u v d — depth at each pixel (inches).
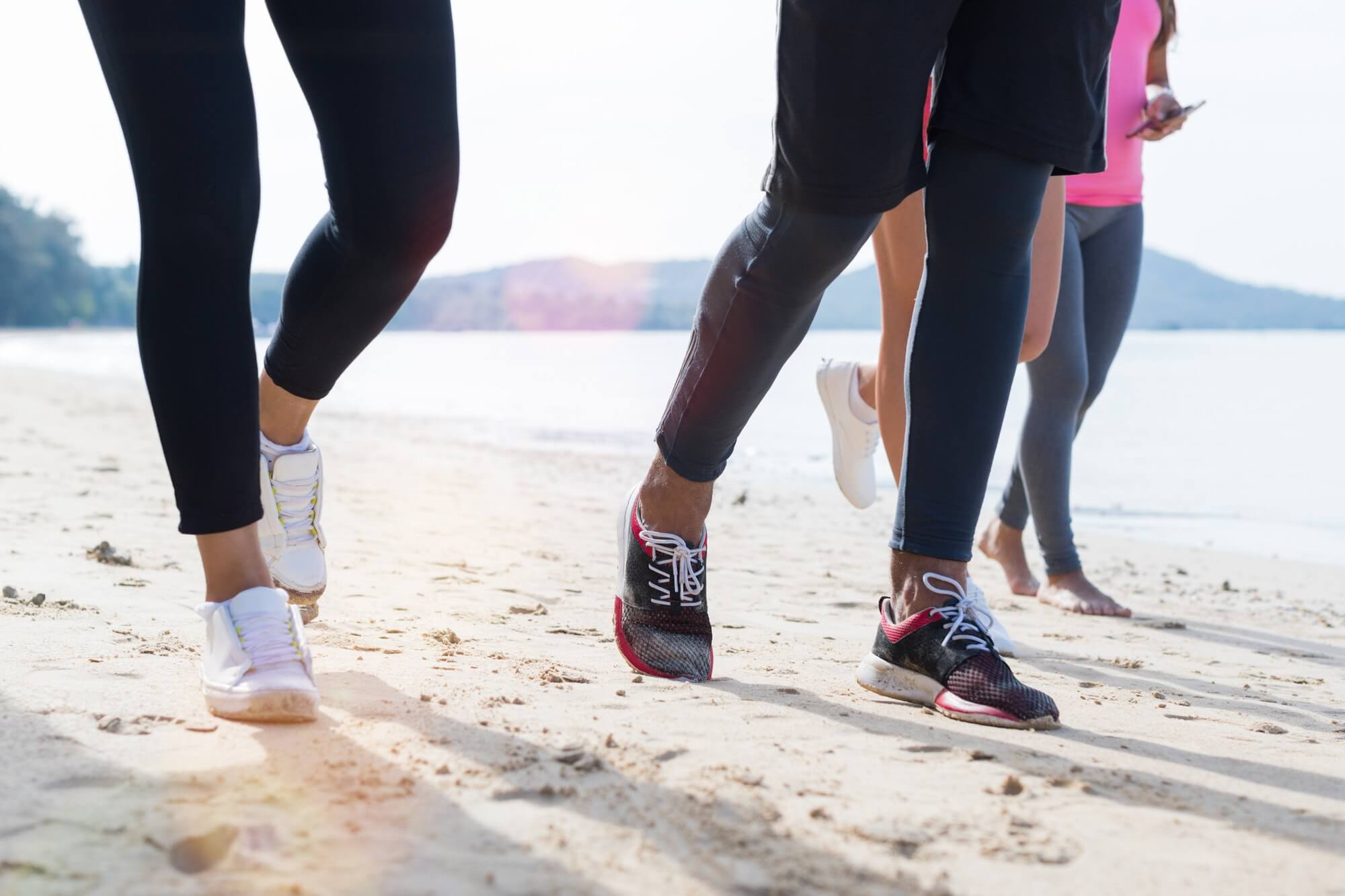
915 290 93.4
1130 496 332.5
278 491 78.2
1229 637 125.2
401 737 55.4
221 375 59.8
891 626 71.2
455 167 66.2
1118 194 132.6
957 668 66.8
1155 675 94.0
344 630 85.4
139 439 324.8
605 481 301.7
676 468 74.4
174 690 62.6
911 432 70.0
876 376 102.0
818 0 59.4
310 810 46.3
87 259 4756.4
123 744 53.2
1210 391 918.4
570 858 42.7
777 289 68.8
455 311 6067.9
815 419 636.7
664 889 40.5
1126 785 54.2
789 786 51.5
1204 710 76.4
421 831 44.6
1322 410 713.6
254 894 39.1
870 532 220.5
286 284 73.4
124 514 156.3
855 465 105.9
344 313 71.6
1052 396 136.3
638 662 75.5
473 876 40.9
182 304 59.0
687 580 75.4
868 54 60.1
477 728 57.7
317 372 75.4
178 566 113.4
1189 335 5246.1
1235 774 57.6
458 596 109.8
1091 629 123.1
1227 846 46.7
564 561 146.6
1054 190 92.8
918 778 53.9
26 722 55.6
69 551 118.4
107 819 44.8
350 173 64.0
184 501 60.9
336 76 61.3
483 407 717.3
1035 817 48.9
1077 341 134.1
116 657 69.2
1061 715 70.6
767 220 67.9
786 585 142.3
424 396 840.3
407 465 323.0
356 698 62.8
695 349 72.8
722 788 50.5
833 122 61.9
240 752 52.7
